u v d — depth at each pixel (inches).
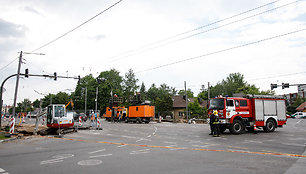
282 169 228.8
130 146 398.6
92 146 403.5
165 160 276.2
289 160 273.1
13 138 538.0
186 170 226.7
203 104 2453.2
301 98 3019.2
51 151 354.6
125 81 2933.1
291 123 1198.3
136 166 245.3
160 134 629.9
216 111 574.6
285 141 457.4
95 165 251.8
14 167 247.9
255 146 391.2
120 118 1444.4
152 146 395.2
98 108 2513.5
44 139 530.6
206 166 243.6
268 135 579.2
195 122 1332.4
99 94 2459.4
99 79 1328.7
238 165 247.6
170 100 2171.5
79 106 2758.4
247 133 634.8
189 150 351.3
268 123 665.6
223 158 287.0
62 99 3609.7
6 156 316.8
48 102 3745.1
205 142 450.0
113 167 241.3
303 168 232.4
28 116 2598.4
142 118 1325.0
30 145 432.5
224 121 603.5
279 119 690.8
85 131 754.8
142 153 326.6
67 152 342.0
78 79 991.6
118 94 2497.5
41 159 290.2
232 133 617.6
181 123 1316.4
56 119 701.9
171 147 383.6
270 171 221.3
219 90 2893.7
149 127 937.5
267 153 320.8
